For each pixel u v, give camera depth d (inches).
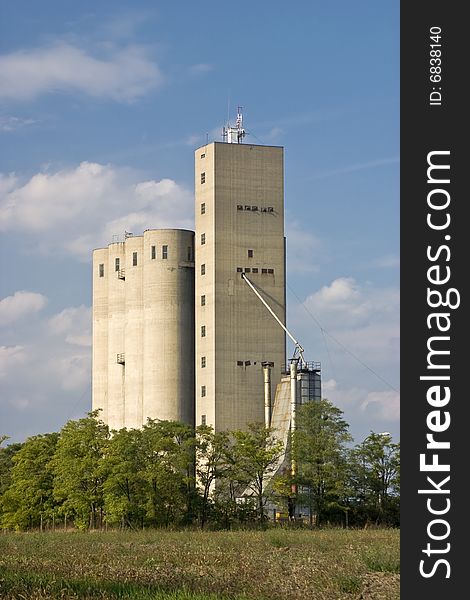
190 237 7421.3
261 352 7057.1
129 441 5374.0
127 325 7632.9
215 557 2709.2
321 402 5551.2
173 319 7308.1
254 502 5492.1
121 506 5196.9
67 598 1774.1
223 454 5556.1
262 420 6968.5
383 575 2310.5
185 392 7268.7
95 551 3038.9
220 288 7062.0
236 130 7455.7
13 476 5984.3
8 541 3821.4
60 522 6043.3
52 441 6023.6
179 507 5359.3
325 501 5393.7
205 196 7219.5
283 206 7278.5
